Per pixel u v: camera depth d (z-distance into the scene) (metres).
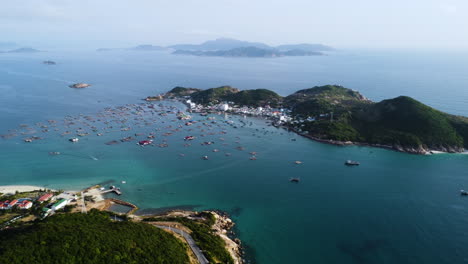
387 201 163.25
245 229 137.75
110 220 123.75
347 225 140.88
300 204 160.25
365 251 122.50
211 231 129.00
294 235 133.12
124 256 91.75
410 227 139.25
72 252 86.94
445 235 132.88
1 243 87.31
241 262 115.00
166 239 108.94
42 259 82.44
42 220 116.88
